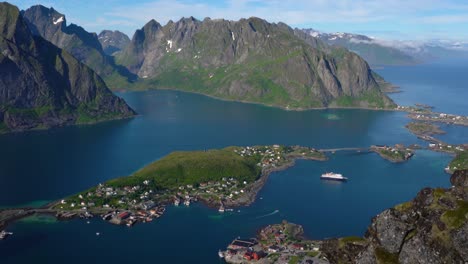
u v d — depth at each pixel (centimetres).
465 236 6769
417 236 7250
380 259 7438
